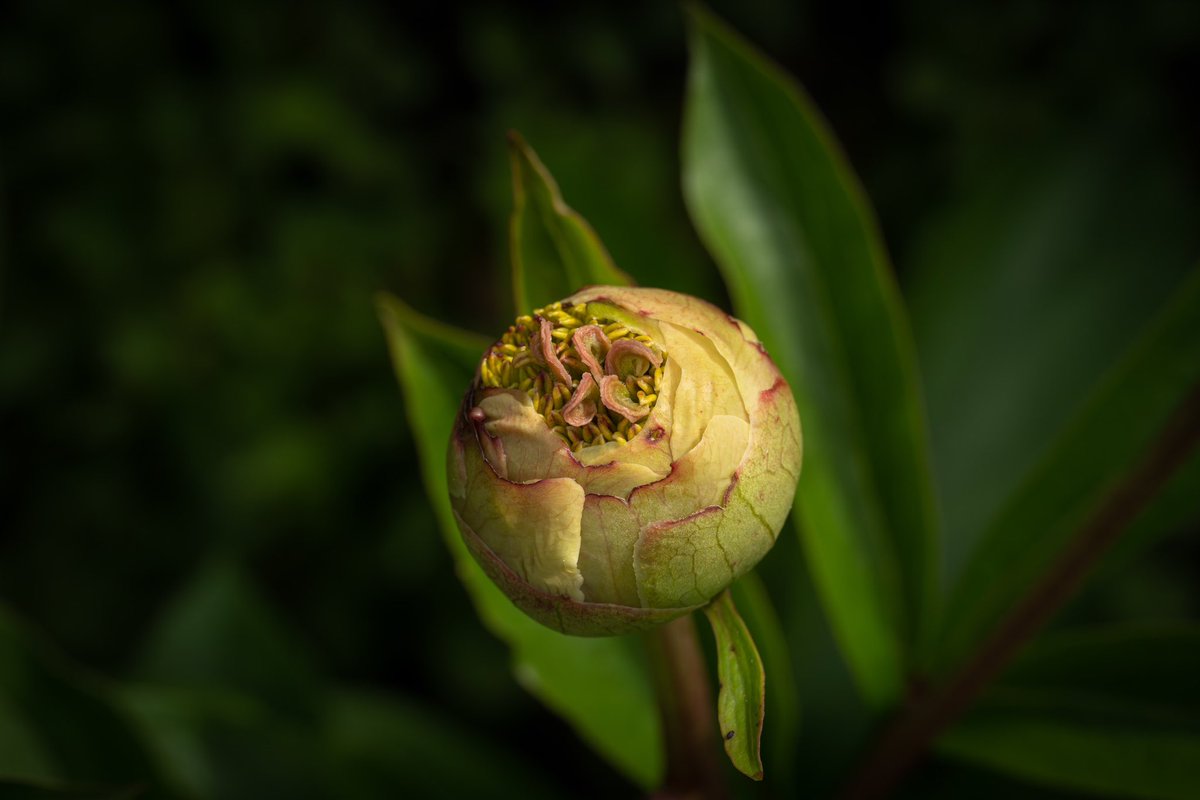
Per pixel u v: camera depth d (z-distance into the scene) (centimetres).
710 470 30
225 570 43
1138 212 51
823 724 45
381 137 83
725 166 38
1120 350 49
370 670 76
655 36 83
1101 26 68
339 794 40
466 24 82
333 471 75
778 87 37
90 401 81
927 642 37
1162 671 36
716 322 31
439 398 36
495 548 30
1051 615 35
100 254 79
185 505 79
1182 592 59
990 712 37
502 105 80
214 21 80
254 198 81
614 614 30
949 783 40
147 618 78
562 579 30
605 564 30
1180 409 34
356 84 82
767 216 38
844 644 37
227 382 77
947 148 73
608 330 31
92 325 80
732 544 30
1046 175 52
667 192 75
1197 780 35
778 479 31
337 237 79
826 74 80
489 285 82
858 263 37
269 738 40
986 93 70
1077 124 53
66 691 37
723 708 31
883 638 37
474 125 84
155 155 80
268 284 78
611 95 83
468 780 43
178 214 79
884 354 37
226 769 39
